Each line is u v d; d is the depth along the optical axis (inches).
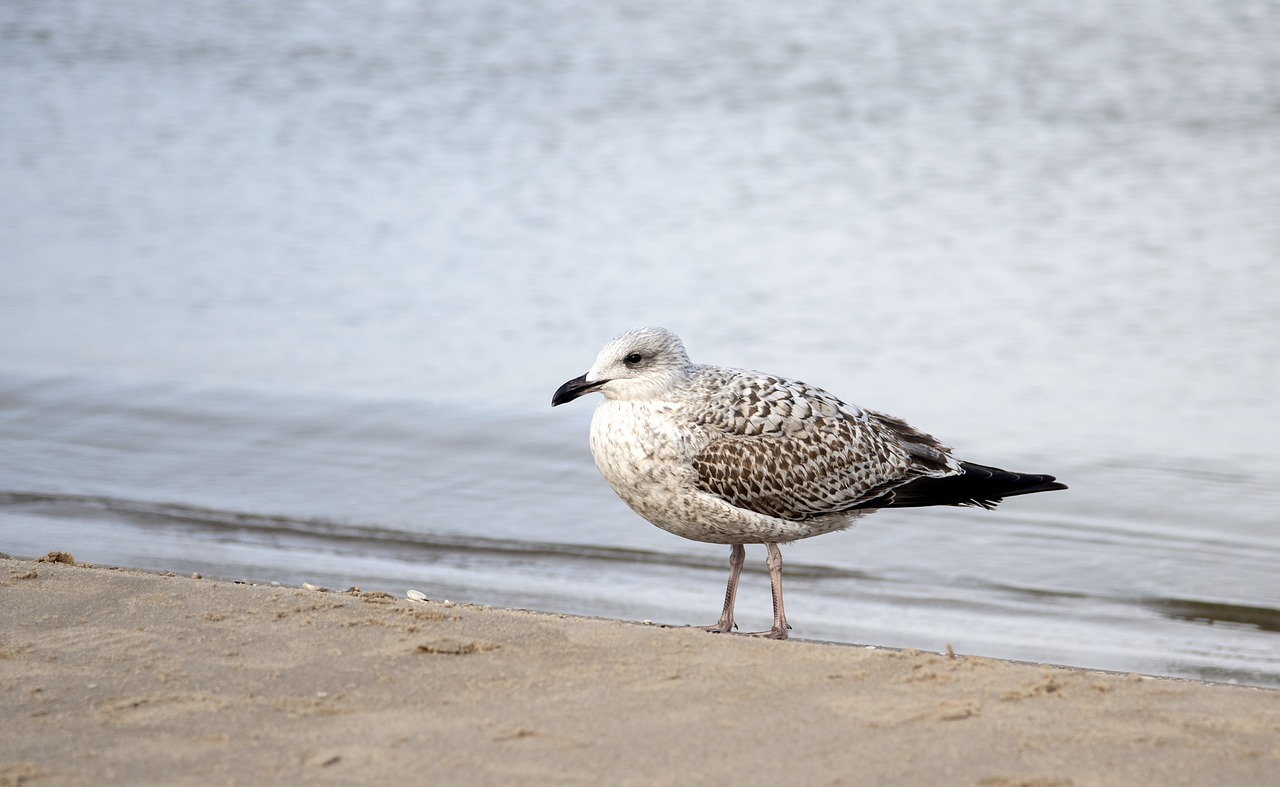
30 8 1466.5
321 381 685.3
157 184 1008.9
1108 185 991.0
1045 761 261.6
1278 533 518.0
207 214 946.7
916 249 879.7
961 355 715.4
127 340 735.7
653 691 297.4
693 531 404.2
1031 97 1180.5
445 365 708.0
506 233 911.0
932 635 423.5
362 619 343.0
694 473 391.2
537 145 1092.5
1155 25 1314.0
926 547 509.4
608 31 1362.0
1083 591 466.3
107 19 1433.3
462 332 753.0
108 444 604.7
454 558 490.0
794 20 1378.0
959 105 1168.8
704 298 799.1
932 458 423.2
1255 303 780.0
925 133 1109.1
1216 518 531.2
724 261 859.4
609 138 1108.5
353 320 771.4
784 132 1117.1
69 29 1406.3
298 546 496.1
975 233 905.5
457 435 622.5
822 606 453.1
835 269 846.5
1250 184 983.0
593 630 341.1
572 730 274.7
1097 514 537.0
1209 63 1232.2
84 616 341.1
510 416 644.1
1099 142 1082.7
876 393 666.2
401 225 926.4
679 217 940.0
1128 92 1179.3
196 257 866.8
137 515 523.8
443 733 272.2
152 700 287.1
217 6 1465.3
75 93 1227.9
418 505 546.0
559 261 862.5
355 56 1310.3
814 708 288.0
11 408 641.0
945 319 767.7
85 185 1003.3
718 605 450.0
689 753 263.9
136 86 1246.3
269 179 1018.7
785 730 275.7
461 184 1005.2
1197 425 628.7
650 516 407.8
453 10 1423.5
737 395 401.1
